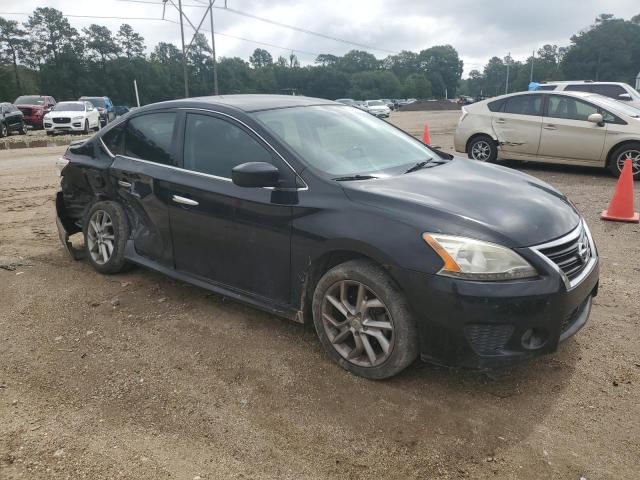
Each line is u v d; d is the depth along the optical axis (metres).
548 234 3.03
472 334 2.88
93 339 3.81
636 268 5.00
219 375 3.33
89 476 2.52
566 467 2.53
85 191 5.11
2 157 14.17
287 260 3.49
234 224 3.72
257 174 3.32
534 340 2.95
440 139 18.27
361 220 3.14
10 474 2.53
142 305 4.35
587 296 3.21
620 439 2.71
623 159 9.34
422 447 2.68
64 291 4.66
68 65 100.94
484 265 2.83
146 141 4.53
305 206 3.36
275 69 125.31
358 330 3.25
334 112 4.38
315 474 2.52
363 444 2.71
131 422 2.91
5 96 89.75
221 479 2.50
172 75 107.62
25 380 3.32
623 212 6.66
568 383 3.18
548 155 10.09
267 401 3.07
